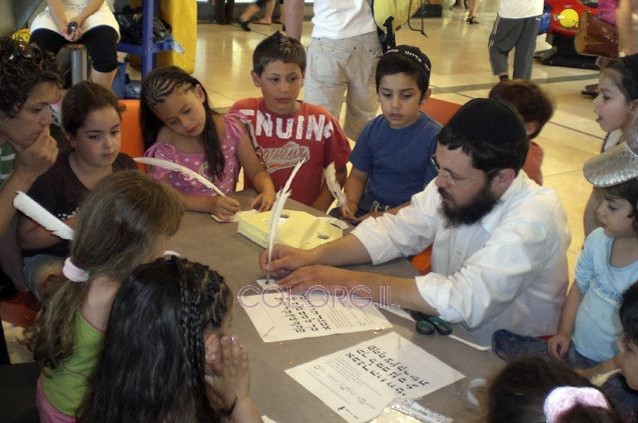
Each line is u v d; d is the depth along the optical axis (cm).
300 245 189
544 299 185
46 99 179
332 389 131
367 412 125
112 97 205
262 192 235
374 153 264
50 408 136
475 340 154
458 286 160
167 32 488
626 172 165
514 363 100
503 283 162
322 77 341
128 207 130
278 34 261
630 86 241
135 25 471
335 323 154
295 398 128
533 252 167
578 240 360
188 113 227
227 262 181
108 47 411
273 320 153
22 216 198
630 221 169
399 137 256
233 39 817
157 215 132
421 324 153
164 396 102
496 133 158
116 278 130
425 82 247
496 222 172
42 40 394
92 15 410
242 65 679
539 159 247
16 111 174
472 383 129
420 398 130
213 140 240
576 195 419
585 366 185
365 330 153
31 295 197
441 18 1140
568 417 82
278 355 141
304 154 270
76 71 404
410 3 330
